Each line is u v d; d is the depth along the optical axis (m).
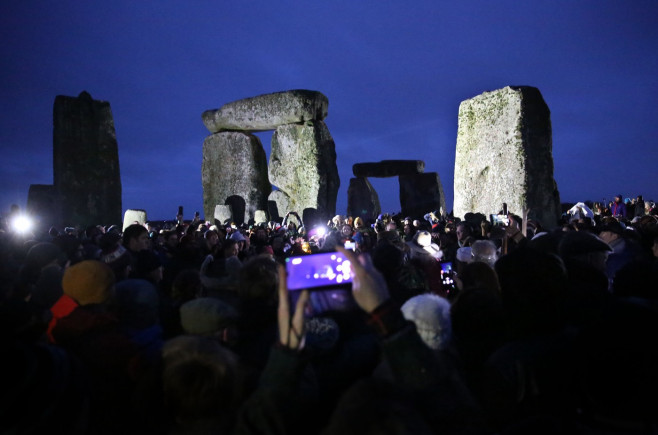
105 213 17.62
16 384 1.57
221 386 1.72
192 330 2.44
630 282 2.69
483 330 2.35
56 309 2.74
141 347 2.43
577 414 1.62
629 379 1.44
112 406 2.29
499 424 1.95
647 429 1.43
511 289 2.15
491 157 14.55
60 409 1.66
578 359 1.61
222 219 20.66
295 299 2.62
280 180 21.89
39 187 18.22
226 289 3.57
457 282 4.61
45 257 4.25
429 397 1.71
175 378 1.71
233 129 23.45
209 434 1.68
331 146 21.56
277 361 1.74
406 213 23.78
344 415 1.20
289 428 1.69
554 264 2.18
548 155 13.98
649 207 13.34
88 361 2.38
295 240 8.45
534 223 7.59
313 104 21.39
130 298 2.62
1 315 2.20
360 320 2.49
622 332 1.50
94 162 17.58
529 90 14.10
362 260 1.80
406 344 1.70
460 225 6.91
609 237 4.80
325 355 2.29
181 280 3.29
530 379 1.91
